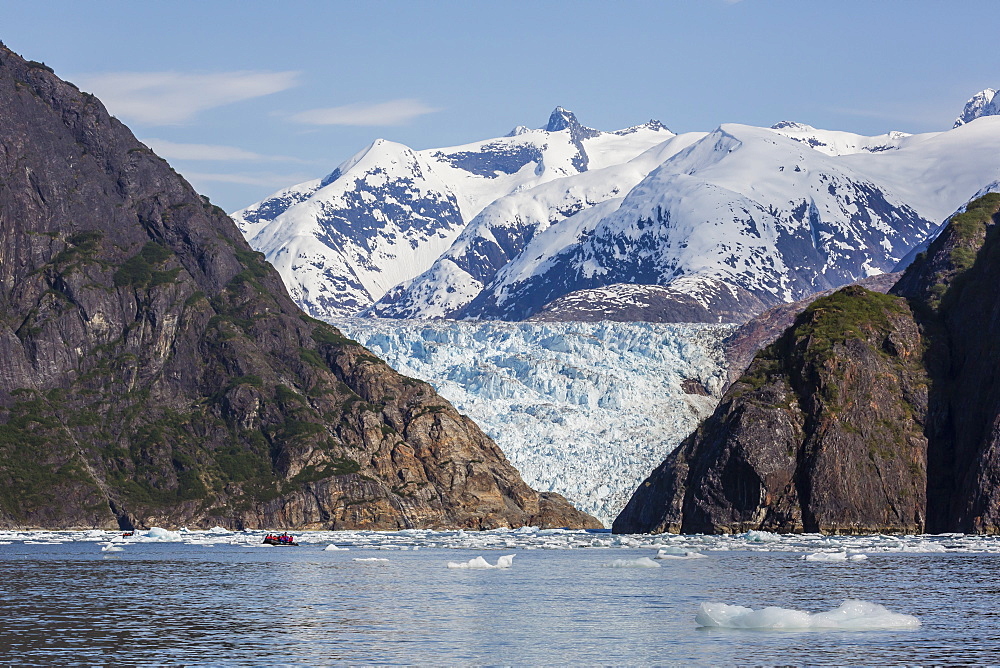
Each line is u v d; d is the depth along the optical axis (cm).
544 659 6562
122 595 9562
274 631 7544
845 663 6362
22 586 10275
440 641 7156
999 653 6612
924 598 9144
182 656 6675
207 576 11350
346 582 10731
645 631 7494
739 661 6444
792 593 9606
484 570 12069
